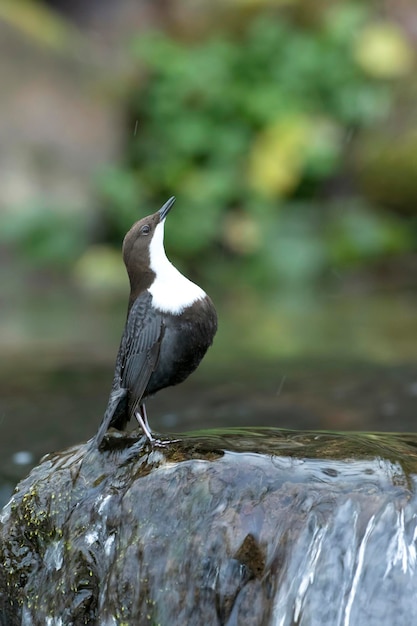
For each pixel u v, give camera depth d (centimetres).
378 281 1633
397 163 1758
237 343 1134
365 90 1923
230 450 478
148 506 468
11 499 523
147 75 1941
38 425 802
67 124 1844
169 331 517
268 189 1838
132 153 1917
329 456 462
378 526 419
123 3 2128
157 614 445
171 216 1797
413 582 408
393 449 471
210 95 1906
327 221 1769
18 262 1759
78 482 504
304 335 1174
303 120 1886
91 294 1662
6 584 512
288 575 423
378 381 879
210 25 2075
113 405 510
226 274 1730
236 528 439
